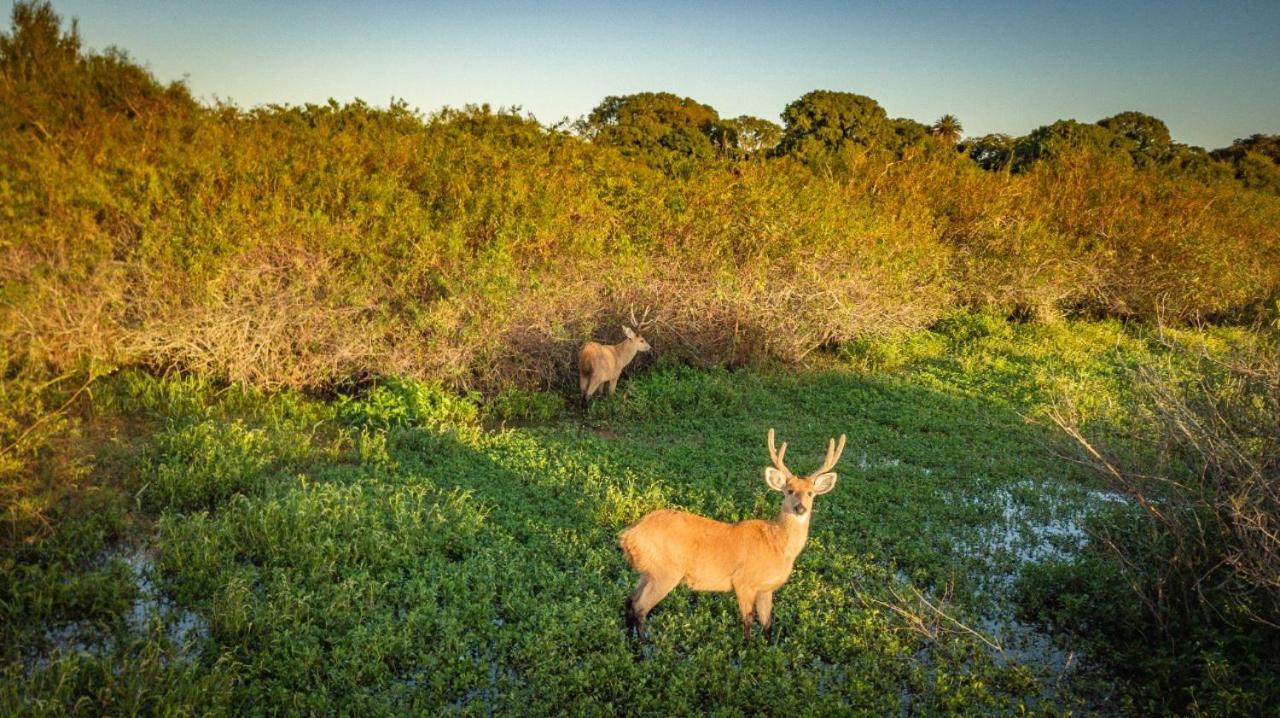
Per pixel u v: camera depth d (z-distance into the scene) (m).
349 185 12.45
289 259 12.03
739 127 37.19
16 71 11.04
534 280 13.45
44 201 10.21
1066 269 22.41
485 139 15.32
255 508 8.04
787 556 6.50
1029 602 7.41
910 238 19.75
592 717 5.57
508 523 8.38
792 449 11.59
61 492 8.12
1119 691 6.20
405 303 12.60
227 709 5.36
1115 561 7.66
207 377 11.90
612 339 15.70
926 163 24.31
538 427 12.52
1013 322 22.30
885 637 6.63
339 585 6.86
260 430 10.15
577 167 15.50
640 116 37.44
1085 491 10.41
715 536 6.39
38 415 8.38
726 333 16.39
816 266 17.05
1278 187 38.62
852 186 21.44
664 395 13.78
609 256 14.97
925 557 8.15
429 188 13.33
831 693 5.87
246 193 11.64
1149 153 39.09
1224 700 5.61
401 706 5.51
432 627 6.49
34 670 5.44
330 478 9.30
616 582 7.46
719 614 7.07
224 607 6.34
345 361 12.57
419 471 9.79
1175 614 6.64
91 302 10.47
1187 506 6.75
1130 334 21.97
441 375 12.91
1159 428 7.93
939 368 16.95
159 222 11.02
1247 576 6.13
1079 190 24.86
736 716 5.70
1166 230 23.28
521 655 6.20
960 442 12.20
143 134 11.58
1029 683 6.16
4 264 9.98
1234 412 7.20
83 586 6.48
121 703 5.16
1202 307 23.11
